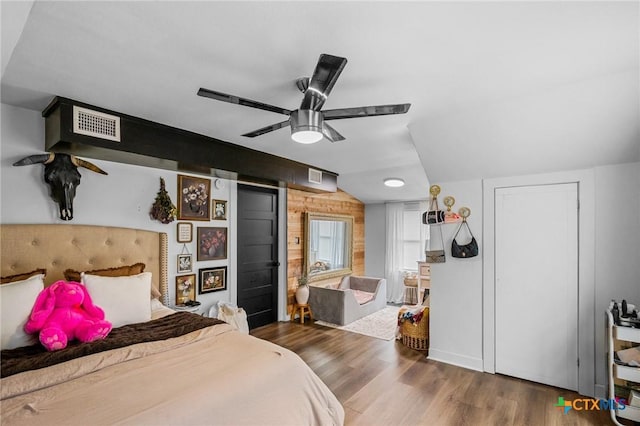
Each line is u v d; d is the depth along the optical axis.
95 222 2.95
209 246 3.97
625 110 2.29
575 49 1.74
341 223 6.25
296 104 2.44
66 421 1.31
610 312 2.35
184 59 1.80
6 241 2.42
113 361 1.84
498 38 1.62
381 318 5.14
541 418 2.41
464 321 3.38
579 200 2.85
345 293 4.74
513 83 2.16
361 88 2.19
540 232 3.03
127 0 1.31
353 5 1.36
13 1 0.96
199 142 3.18
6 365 1.72
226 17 1.43
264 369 1.84
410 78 2.06
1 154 2.42
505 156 3.01
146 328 2.44
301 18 1.44
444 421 2.36
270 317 4.93
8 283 2.21
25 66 1.86
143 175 3.30
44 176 2.61
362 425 2.30
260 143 3.51
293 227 5.21
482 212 3.32
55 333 2.00
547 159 2.88
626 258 2.65
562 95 2.30
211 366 1.83
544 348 2.97
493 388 2.87
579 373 2.80
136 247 3.19
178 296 3.59
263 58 1.79
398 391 2.80
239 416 1.60
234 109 2.53
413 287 6.24
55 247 2.65
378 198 6.61
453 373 3.18
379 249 6.90
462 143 3.02
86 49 1.69
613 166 2.71
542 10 1.41
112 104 2.42
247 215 4.60
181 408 1.44
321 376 3.09
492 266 3.25
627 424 2.30
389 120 2.84
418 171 4.90
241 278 4.49
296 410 1.87
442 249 3.54
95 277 2.56
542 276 3.01
